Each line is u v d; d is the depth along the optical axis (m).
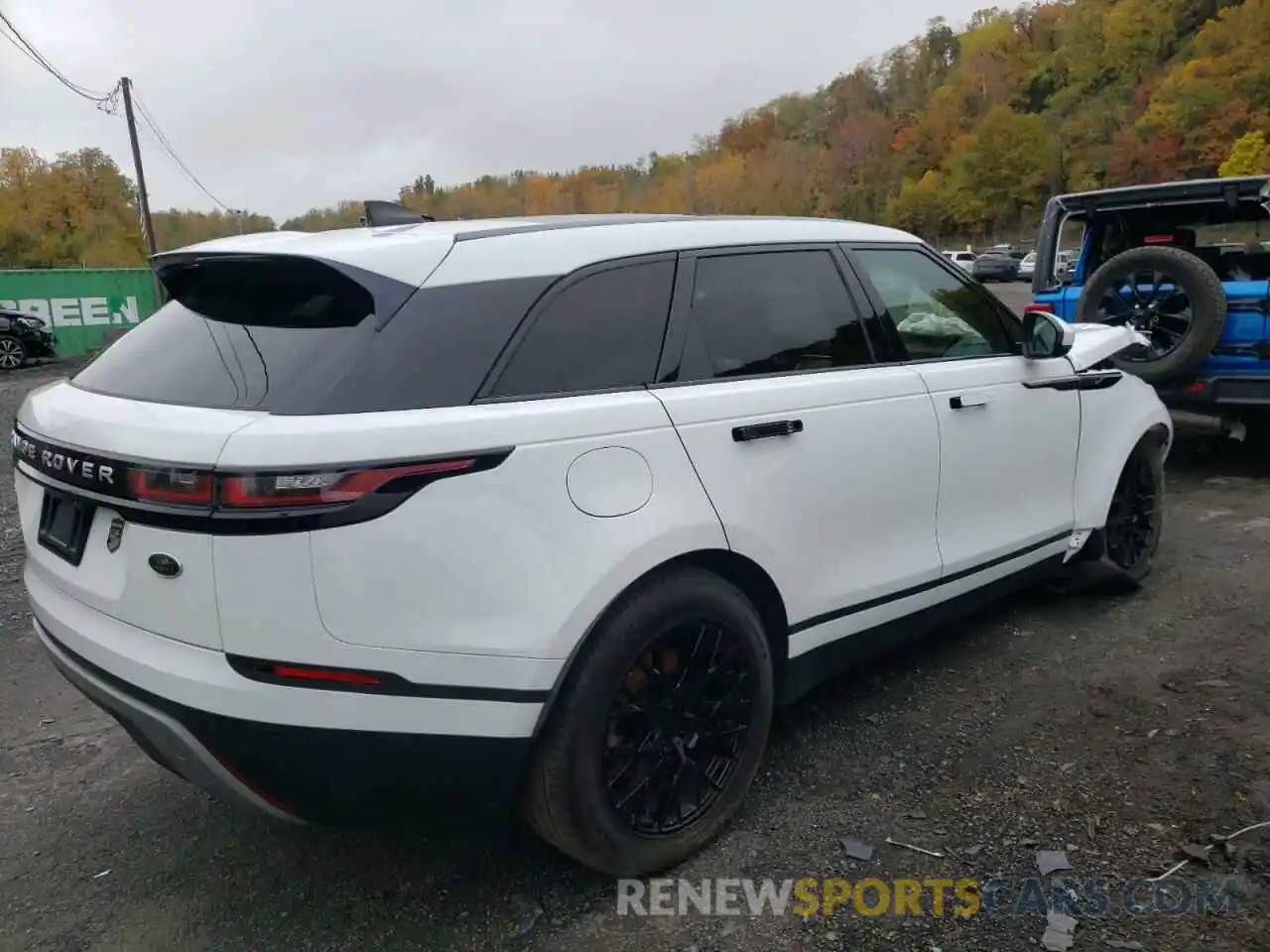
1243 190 6.65
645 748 2.64
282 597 2.15
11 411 13.66
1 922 2.66
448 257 2.46
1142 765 3.13
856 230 3.52
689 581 2.66
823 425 3.04
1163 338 6.54
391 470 2.16
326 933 2.56
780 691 3.11
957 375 3.58
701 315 2.90
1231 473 6.97
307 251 2.42
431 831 3.02
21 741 3.71
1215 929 2.39
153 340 2.71
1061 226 7.64
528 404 2.42
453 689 2.27
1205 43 94.38
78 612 2.53
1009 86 123.44
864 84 146.00
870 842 2.82
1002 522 3.81
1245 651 3.90
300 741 2.22
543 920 2.57
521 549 2.32
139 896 2.75
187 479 2.16
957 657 4.04
